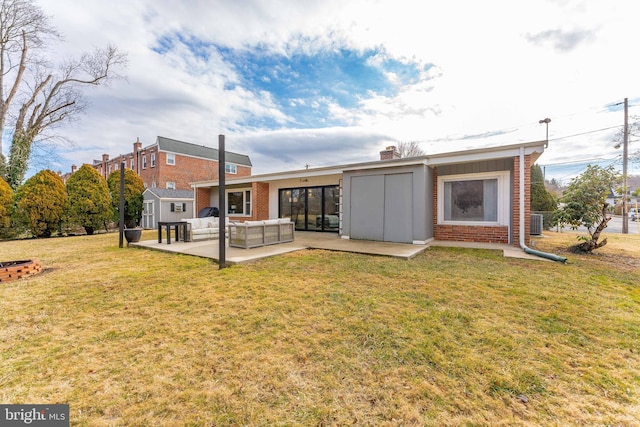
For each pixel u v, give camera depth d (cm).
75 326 282
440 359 217
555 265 522
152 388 187
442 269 494
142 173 2498
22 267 464
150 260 603
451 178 843
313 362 216
